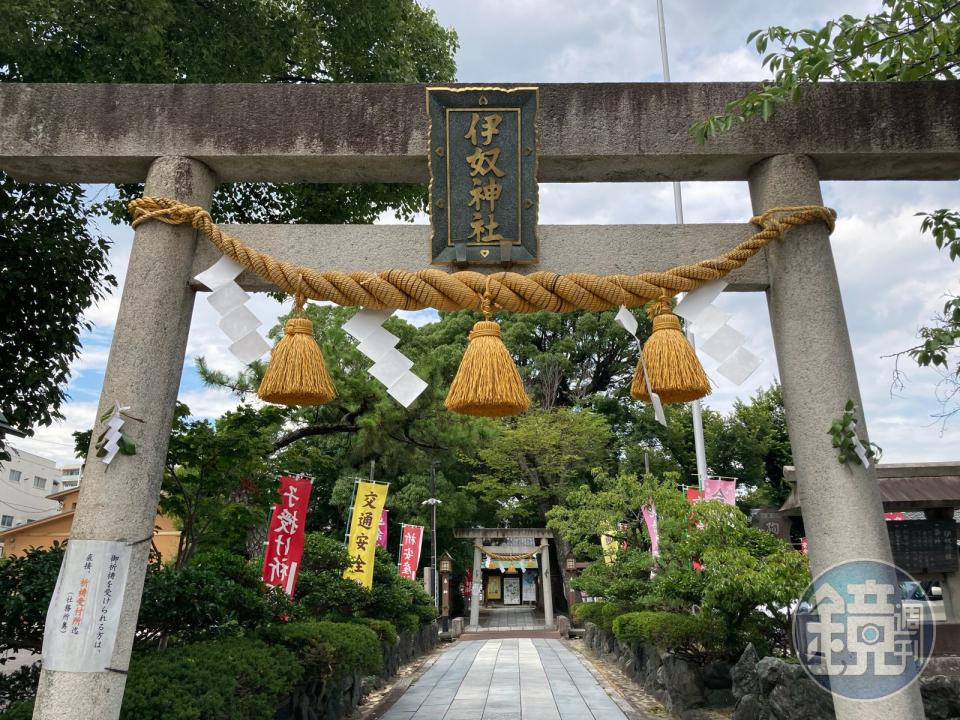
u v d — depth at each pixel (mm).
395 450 12672
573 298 3383
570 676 12109
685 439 27297
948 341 3621
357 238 3594
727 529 7629
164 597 4883
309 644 6512
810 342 3428
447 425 12125
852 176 3902
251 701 4699
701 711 7566
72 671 2947
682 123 3688
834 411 3320
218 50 7852
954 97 3715
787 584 6305
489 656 15672
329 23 8727
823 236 3564
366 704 9398
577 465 25266
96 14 6660
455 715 8570
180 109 3674
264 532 9242
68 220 6969
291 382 3297
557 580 32500
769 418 27703
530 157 3500
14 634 4410
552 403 26953
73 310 6914
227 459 6348
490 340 3242
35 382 6723
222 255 3559
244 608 5852
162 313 3412
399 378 3436
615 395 27766
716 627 7773
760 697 6000
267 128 3660
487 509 29141
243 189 8773
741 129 3674
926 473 8453
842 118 3686
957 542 8156
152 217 3451
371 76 9500
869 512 3203
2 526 37719
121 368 3297
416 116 3686
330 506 23297
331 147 3637
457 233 3488
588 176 3883
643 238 3611
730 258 3449
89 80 6895
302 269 3420
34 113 3648
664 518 10211
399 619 13211
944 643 6305
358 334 3498
